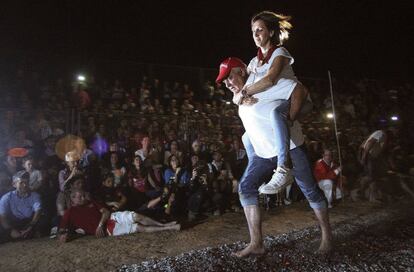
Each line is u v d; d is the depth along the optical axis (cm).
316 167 634
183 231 475
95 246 414
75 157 585
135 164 660
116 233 475
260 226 321
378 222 434
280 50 288
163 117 952
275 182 274
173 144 755
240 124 1039
